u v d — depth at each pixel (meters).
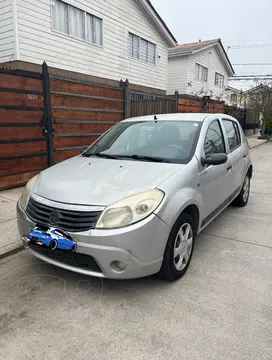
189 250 3.01
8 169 5.57
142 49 13.76
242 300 2.57
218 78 23.19
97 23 10.98
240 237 3.94
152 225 2.42
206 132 3.60
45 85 5.85
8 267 3.11
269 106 20.00
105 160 3.35
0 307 2.47
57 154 6.40
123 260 2.36
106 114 7.58
